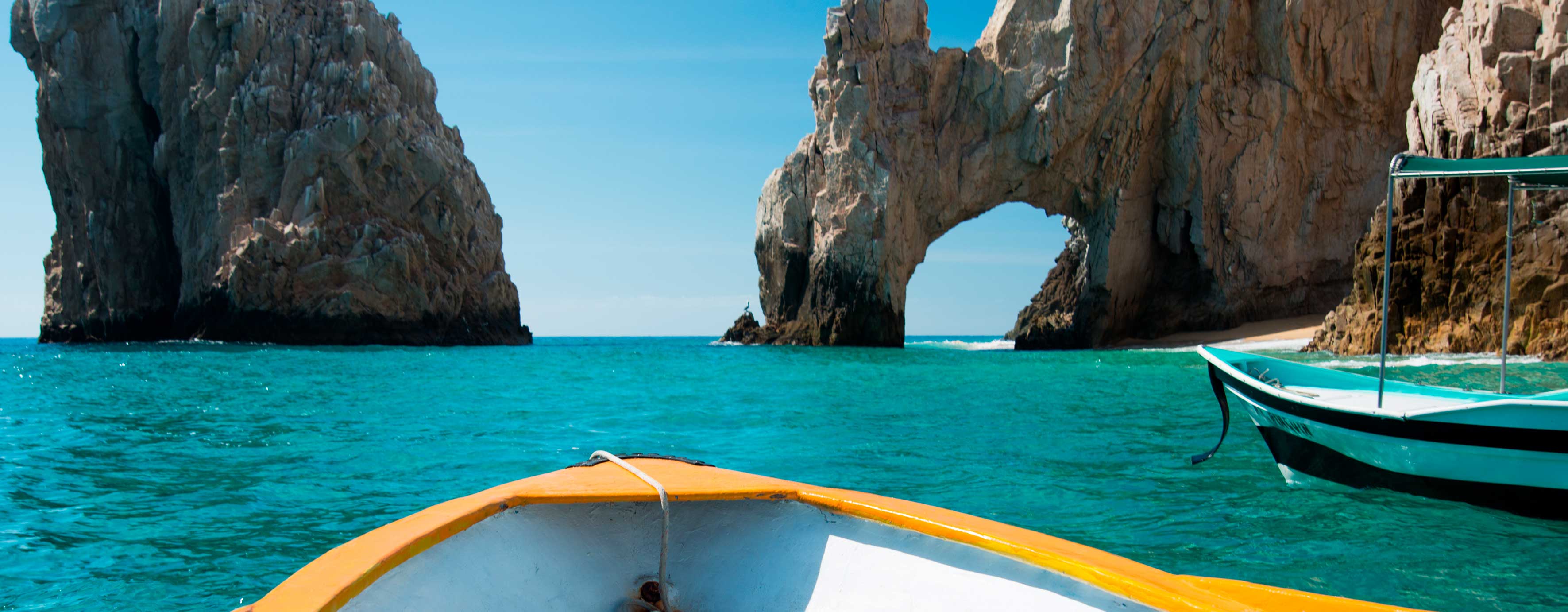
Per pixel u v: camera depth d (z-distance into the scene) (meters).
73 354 39.09
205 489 7.86
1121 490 7.81
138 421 13.23
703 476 3.65
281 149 51.91
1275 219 44.75
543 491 3.29
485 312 57.94
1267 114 43.88
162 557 5.70
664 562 3.15
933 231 49.81
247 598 4.95
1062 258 53.22
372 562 2.48
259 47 52.94
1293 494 7.59
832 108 46.94
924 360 32.94
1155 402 15.97
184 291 53.44
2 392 18.59
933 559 3.04
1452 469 7.02
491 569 2.97
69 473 8.65
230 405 15.84
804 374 24.94
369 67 53.50
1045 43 45.75
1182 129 45.03
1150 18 44.09
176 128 53.91
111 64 55.12
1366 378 9.62
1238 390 9.12
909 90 47.28
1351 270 45.09
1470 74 29.27
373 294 50.53
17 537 6.16
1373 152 44.66
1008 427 12.22
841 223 46.47
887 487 7.96
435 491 7.82
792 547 3.40
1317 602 3.35
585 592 3.18
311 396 17.72
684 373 25.64
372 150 52.62
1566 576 5.32
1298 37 43.16
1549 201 25.59
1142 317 48.22
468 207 56.78
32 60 57.16
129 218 56.28
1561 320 24.94
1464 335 27.42
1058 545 2.85
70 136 55.25
